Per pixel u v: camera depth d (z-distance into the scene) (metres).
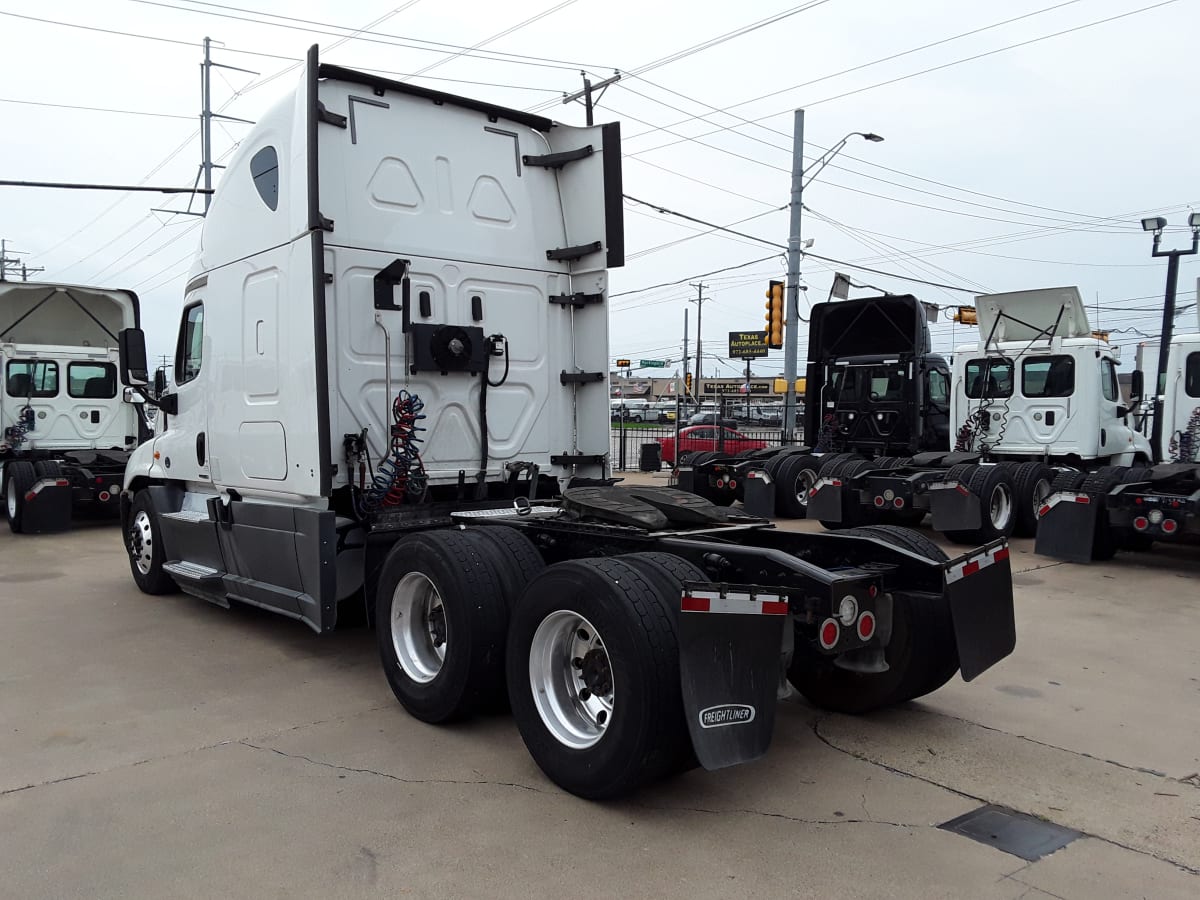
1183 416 10.87
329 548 5.15
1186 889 3.12
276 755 4.28
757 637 3.65
